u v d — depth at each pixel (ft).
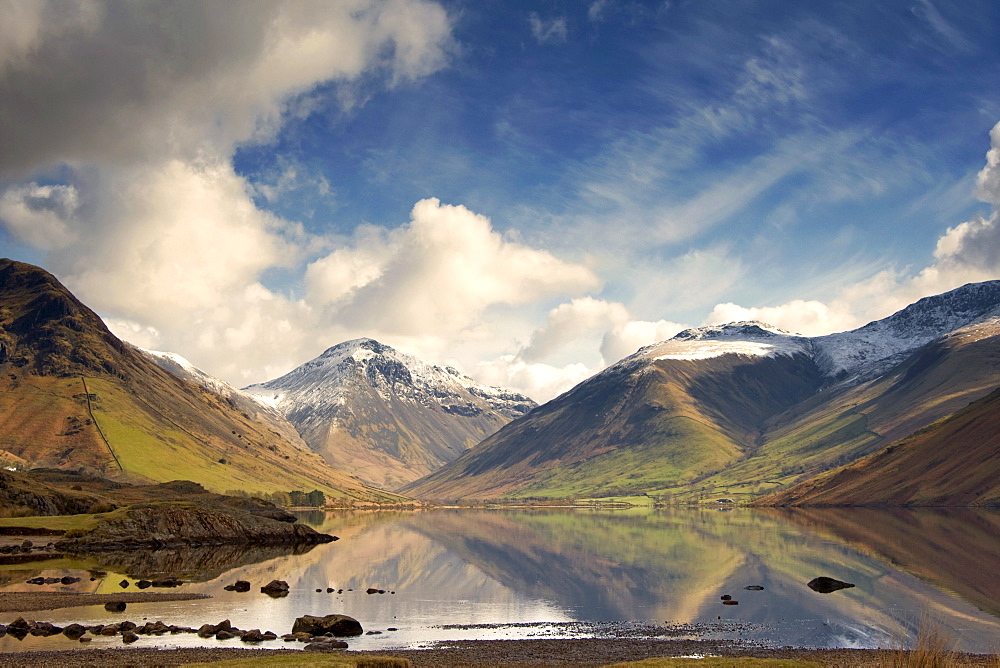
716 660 145.59
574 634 228.02
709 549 501.56
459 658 190.08
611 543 562.25
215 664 139.74
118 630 206.39
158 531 459.73
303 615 242.99
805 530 651.66
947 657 133.28
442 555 466.70
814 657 193.67
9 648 181.98
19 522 453.17
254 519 526.57
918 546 486.38
